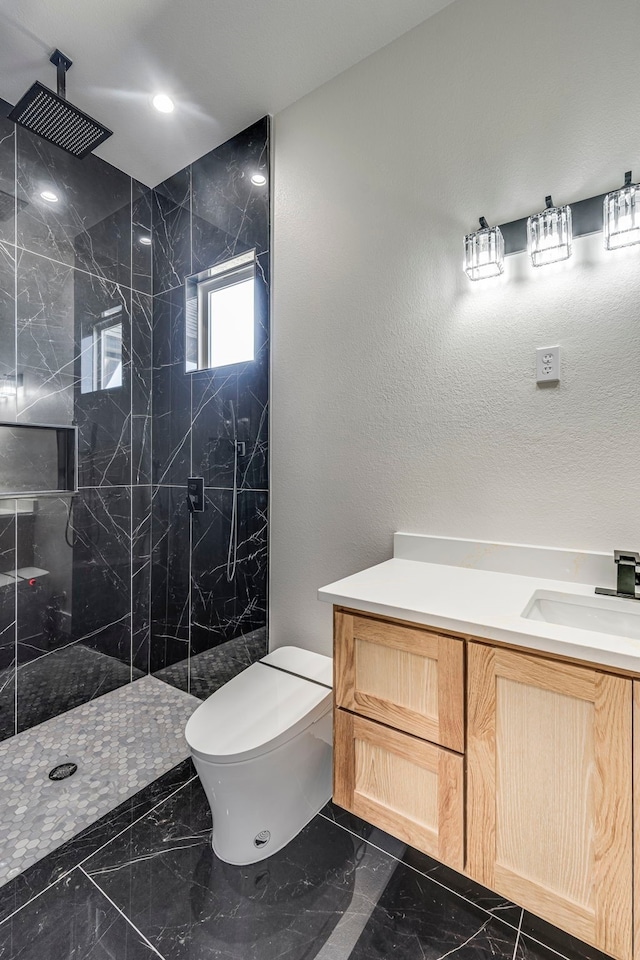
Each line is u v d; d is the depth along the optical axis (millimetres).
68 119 1566
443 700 987
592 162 1243
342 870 1295
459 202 1455
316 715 1408
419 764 1024
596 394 1244
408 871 1291
